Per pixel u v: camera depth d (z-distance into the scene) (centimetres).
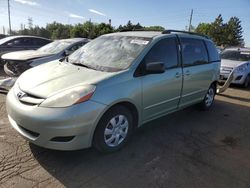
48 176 283
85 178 285
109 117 320
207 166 331
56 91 296
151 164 324
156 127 452
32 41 1056
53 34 8312
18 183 267
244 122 524
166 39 421
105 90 307
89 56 410
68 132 283
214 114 564
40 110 284
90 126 296
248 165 342
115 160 326
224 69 898
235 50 1035
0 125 405
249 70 928
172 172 310
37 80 330
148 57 377
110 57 386
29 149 335
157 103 395
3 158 310
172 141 397
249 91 870
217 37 7162
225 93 805
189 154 359
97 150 329
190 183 291
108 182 281
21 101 306
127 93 330
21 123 298
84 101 289
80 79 319
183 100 468
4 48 952
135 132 421
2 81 591
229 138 431
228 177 310
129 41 409
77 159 321
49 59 659
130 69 347
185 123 487
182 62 448
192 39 492
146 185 281
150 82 368
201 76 507
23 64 611
